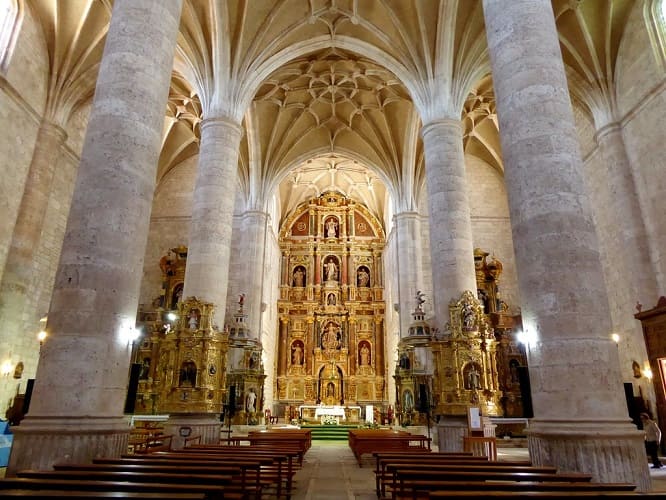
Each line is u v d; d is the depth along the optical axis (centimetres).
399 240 2402
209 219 1412
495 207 2488
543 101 764
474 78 1658
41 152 1596
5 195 1455
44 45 1620
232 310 2288
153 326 2175
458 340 1312
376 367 3080
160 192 2581
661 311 1270
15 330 1477
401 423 2038
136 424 1644
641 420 1268
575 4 1579
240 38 1602
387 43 1733
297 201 3438
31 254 1532
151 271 2458
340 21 1773
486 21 885
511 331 2211
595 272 688
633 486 434
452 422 1262
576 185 725
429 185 1535
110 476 475
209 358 1273
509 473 532
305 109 2364
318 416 2692
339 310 3212
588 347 648
